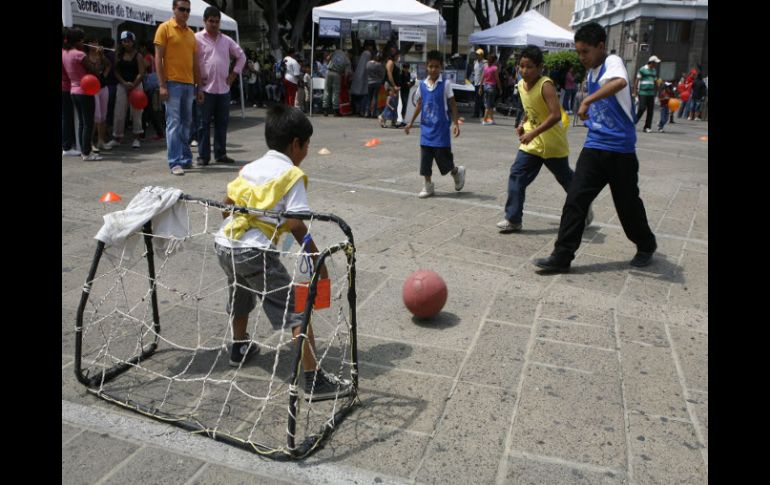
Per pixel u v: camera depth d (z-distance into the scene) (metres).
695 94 23.16
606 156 4.77
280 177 2.92
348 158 10.27
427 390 3.21
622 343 3.80
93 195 6.89
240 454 2.67
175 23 7.92
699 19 37.34
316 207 6.83
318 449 2.71
